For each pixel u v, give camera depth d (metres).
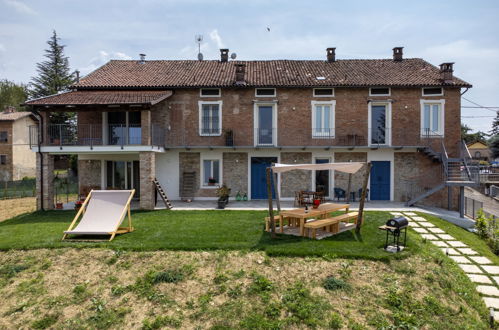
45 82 42.56
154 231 10.58
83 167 18.08
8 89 50.09
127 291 7.10
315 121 17.55
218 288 7.09
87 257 8.48
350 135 17.41
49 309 6.65
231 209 14.61
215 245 8.86
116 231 9.99
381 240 9.53
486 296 7.27
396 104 17.27
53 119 36.00
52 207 15.59
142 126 14.92
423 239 10.16
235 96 17.58
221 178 17.80
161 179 17.80
